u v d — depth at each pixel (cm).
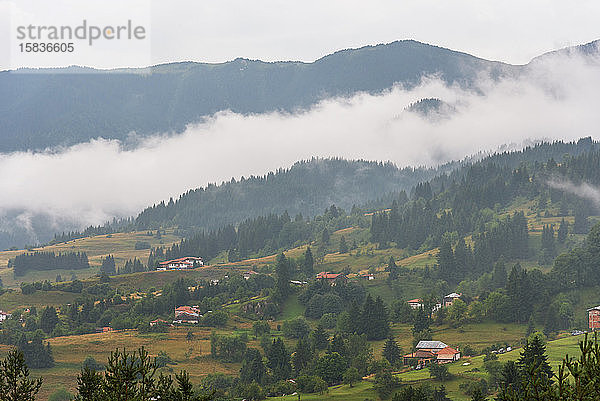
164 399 8569
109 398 8119
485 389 16750
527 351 14625
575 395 6134
